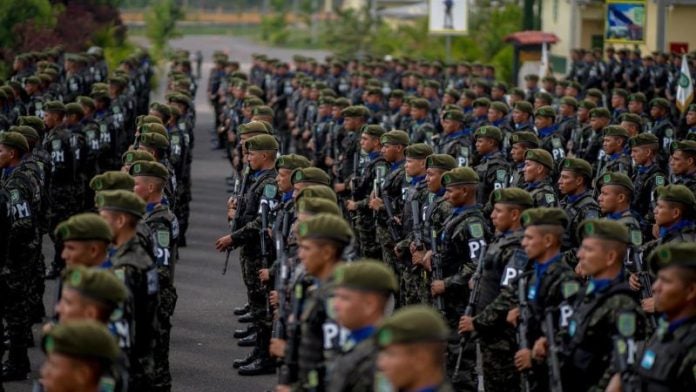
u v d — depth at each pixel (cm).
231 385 2352
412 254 2411
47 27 6819
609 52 6400
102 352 1243
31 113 4019
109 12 8169
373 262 1365
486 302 1919
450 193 2147
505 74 8012
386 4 12375
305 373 1505
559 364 1638
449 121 3425
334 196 1941
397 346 1164
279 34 15188
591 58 6419
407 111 4116
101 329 1259
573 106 4059
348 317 1337
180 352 2570
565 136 4012
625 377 1488
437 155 2355
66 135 3219
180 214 3481
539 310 1744
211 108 7788
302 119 4825
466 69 6053
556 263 1750
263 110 3572
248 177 2450
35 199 2469
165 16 10588
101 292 1435
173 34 10706
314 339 1505
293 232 1933
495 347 1872
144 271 1739
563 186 2400
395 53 9775
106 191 1811
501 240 1936
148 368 1759
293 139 5131
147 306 1747
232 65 6125
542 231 1750
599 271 1630
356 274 1333
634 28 5888
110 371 1269
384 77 6047
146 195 2123
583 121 3988
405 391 1177
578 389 1638
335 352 1468
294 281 1636
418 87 5188
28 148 2509
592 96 4569
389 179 2784
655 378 1450
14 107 3769
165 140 2736
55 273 3172
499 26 8575
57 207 3200
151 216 2075
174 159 3359
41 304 2684
